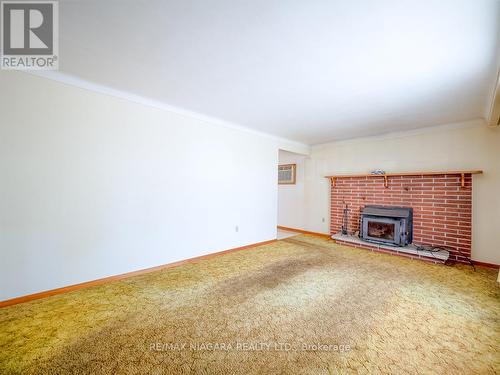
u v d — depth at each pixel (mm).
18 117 2086
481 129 3338
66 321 1834
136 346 1561
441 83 2283
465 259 3373
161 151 3045
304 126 3941
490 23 1420
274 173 4723
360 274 2881
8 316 1890
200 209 3504
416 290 2445
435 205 3674
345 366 1408
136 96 2771
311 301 2197
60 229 2314
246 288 2469
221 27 1546
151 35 1650
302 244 4461
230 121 3746
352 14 1389
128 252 2771
